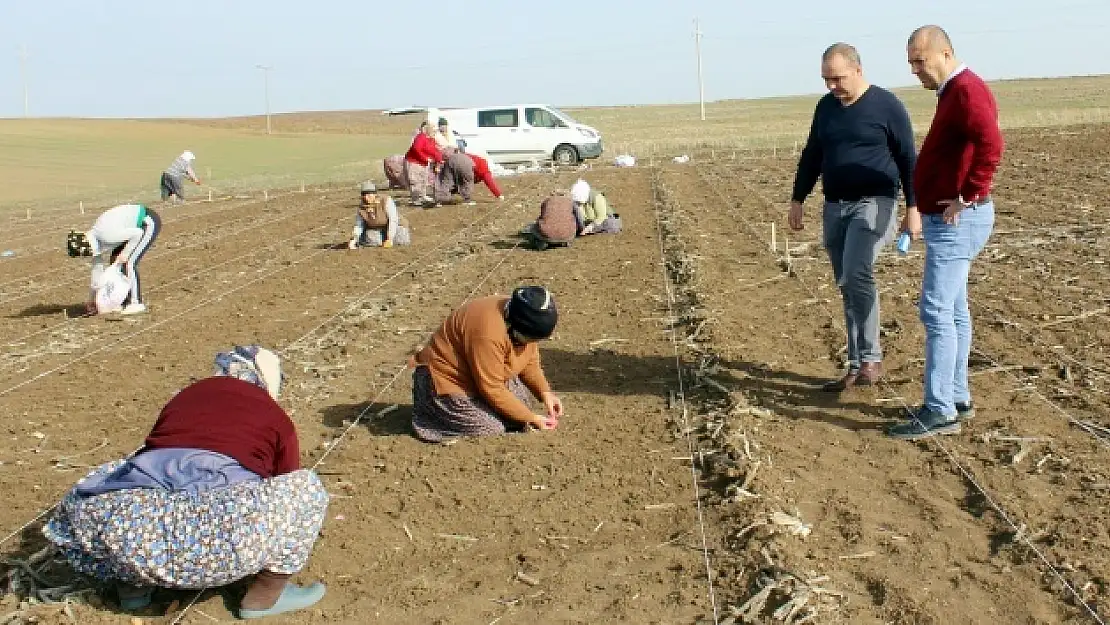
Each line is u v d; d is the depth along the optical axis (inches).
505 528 221.3
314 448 271.6
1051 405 271.4
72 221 961.5
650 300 422.9
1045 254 461.7
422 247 606.5
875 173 274.7
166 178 1083.9
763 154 1263.5
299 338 391.5
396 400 309.3
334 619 187.9
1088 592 183.8
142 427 297.1
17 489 252.2
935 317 250.7
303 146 2279.8
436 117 818.8
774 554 198.8
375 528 223.3
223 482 182.1
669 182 936.3
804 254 502.3
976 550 202.2
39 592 195.5
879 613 181.6
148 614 190.4
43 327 441.1
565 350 354.9
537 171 1208.8
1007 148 1012.5
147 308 467.5
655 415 282.4
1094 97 2463.1
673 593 191.0
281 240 686.5
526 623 184.1
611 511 226.8
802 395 293.9
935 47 236.5
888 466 244.2
